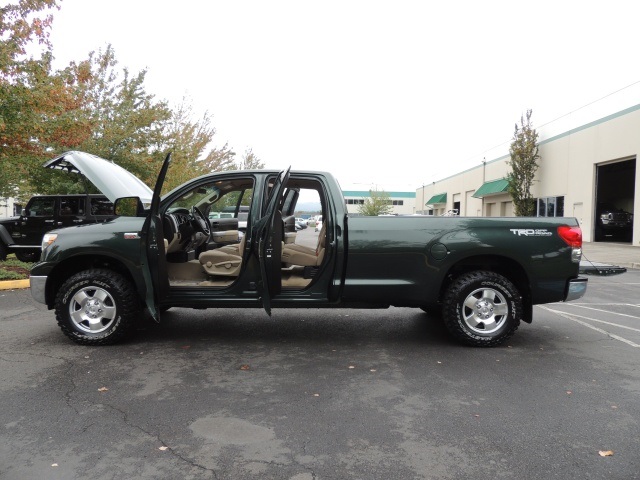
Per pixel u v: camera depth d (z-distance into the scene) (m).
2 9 10.12
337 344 5.66
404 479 2.83
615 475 2.86
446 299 5.44
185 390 4.17
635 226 21.48
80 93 14.98
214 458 3.05
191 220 6.40
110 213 13.08
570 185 26.14
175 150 18.09
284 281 5.65
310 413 3.72
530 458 3.06
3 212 35.59
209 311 7.50
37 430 3.40
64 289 5.40
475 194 38.50
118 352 5.26
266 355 5.20
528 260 5.36
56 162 6.16
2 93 9.95
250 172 5.60
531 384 4.36
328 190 5.52
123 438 3.30
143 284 5.39
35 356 5.09
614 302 8.78
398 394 4.11
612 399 4.02
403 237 5.35
